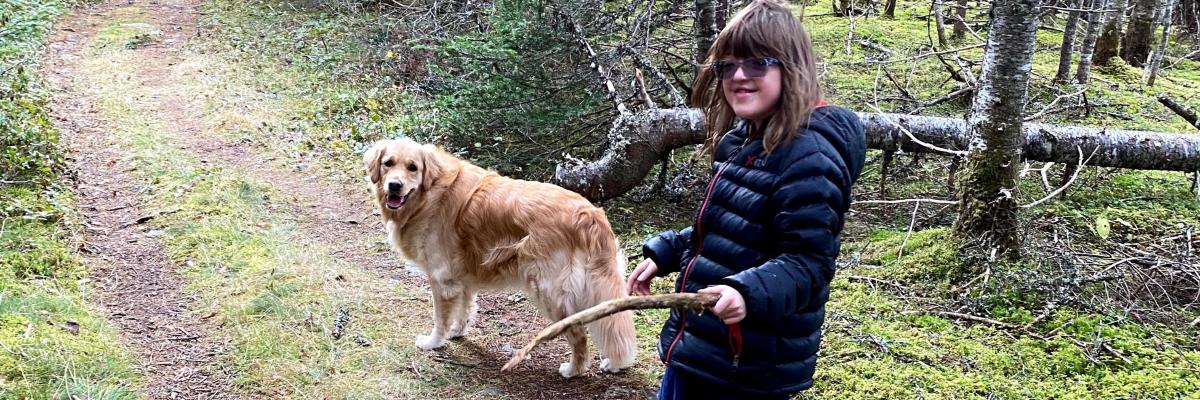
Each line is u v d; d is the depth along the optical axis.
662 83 7.72
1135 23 12.45
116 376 3.85
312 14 12.92
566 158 7.05
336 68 10.42
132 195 6.31
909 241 5.68
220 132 8.12
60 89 8.87
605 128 7.87
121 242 5.46
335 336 4.52
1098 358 4.30
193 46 11.34
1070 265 5.15
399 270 5.56
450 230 4.26
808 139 2.15
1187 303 4.96
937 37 13.07
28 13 11.31
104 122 8.03
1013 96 5.04
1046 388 4.05
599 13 8.18
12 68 8.77
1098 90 10.34
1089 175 7.27
